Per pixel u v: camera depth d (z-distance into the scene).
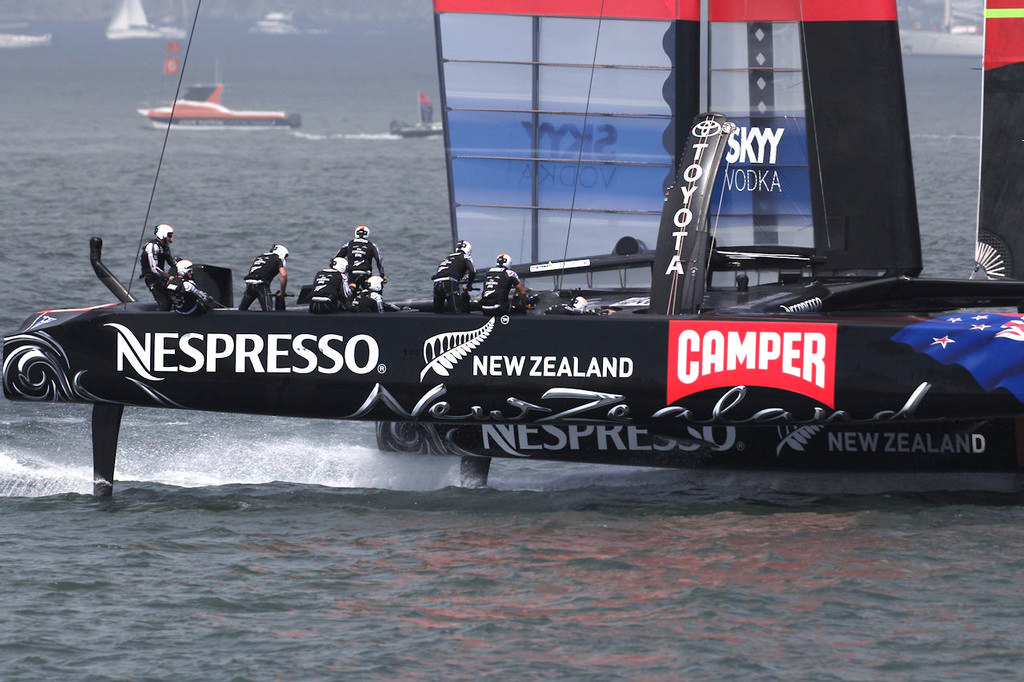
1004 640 44.66
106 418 62.25
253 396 60.31
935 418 57.34
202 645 44.62
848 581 49.75
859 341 56.78
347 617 46.91
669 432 59.34
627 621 46.47
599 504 60.84
